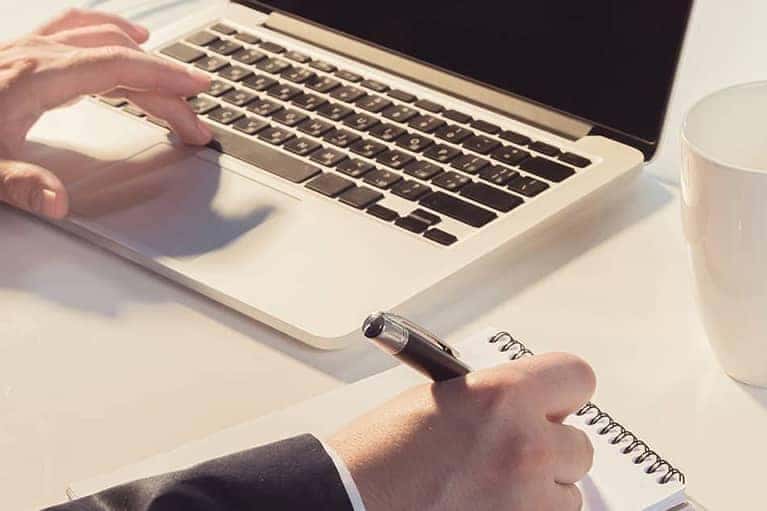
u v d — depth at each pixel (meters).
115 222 1.27
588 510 0.91
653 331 1.13
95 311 1.17
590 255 1.24
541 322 1.15
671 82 1.32
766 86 1.08
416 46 1.51
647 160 1.36
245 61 1.56
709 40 1.61
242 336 1.14
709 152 1.10
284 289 1.16
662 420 1.02
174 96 1.40
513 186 1.30
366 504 0.83
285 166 1.35
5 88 1.37
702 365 1.09
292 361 1.11
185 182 1.33
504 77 1.44
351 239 1.22
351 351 1.12
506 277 1.21
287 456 0.84
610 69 1.36
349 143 1.38
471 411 0.86
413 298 1.14
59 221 1.29
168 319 1.16
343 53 1.57
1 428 1.03
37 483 0.98
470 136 1.39
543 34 1.40
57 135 1.44
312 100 1.47
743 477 0.96
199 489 0.82
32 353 1.12
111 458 1.00
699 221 1.01
